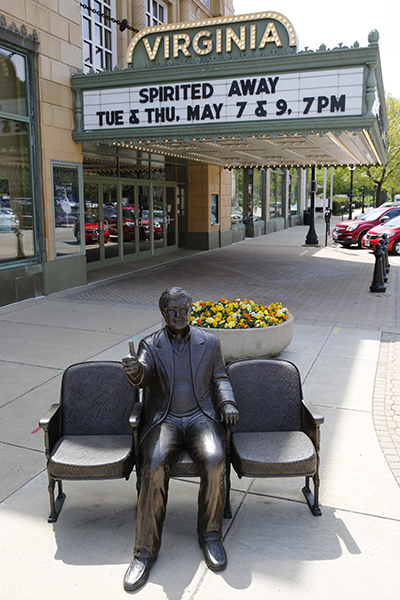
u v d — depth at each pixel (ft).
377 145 37.55
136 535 10.43
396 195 177.68
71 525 11.89
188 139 35.70
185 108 34.99
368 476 13.89
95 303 35.45
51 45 36.19
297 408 13.14
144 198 57.47
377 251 39.86
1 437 16.20
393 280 45.47
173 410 11.98
